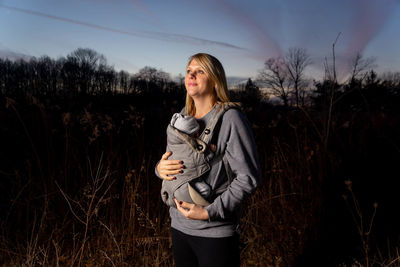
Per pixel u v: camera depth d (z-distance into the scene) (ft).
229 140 3.94
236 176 4.20
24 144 10.56
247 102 19.52
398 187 9.34
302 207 8.45
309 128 11.49
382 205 8.82
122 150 10.48
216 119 4.01
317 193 8.74
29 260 6.46
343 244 7.80
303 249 7.74
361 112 12.94
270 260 7.42
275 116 15.48
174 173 3.93
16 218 8.32
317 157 9.33
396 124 14.53
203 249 4.05
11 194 8.78
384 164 10.41
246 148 3.93
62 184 8.98
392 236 7.81
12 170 9.48
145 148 11.39
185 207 3.90
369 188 9.39
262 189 9.16
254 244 7.90
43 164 9.92
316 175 9.20
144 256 6.99
